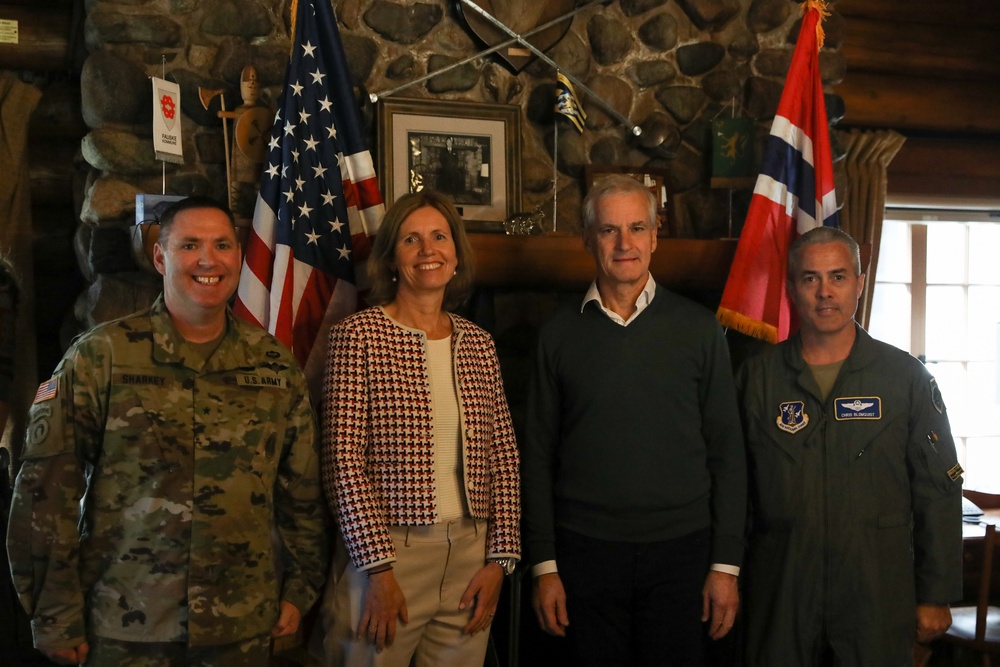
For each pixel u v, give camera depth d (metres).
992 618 2.78
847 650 2.06
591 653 2.09
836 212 2.85
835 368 2.18
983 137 3.99
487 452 2.06
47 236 2.90
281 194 2.44
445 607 1.98
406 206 2.07
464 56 2.91
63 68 2.88
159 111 2.43
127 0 2.60
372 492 1.90
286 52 2.71
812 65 2.84
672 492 2.08
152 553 1.69
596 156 3.02
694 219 3.11
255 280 2.41
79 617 1.67
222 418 1.76
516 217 2.74
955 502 2.09
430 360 2.02
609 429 2.10
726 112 3.12
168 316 1.80
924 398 2.12
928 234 4.03
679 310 2.18
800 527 2.09
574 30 3.00
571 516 2.13
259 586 1.78
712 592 2.10
